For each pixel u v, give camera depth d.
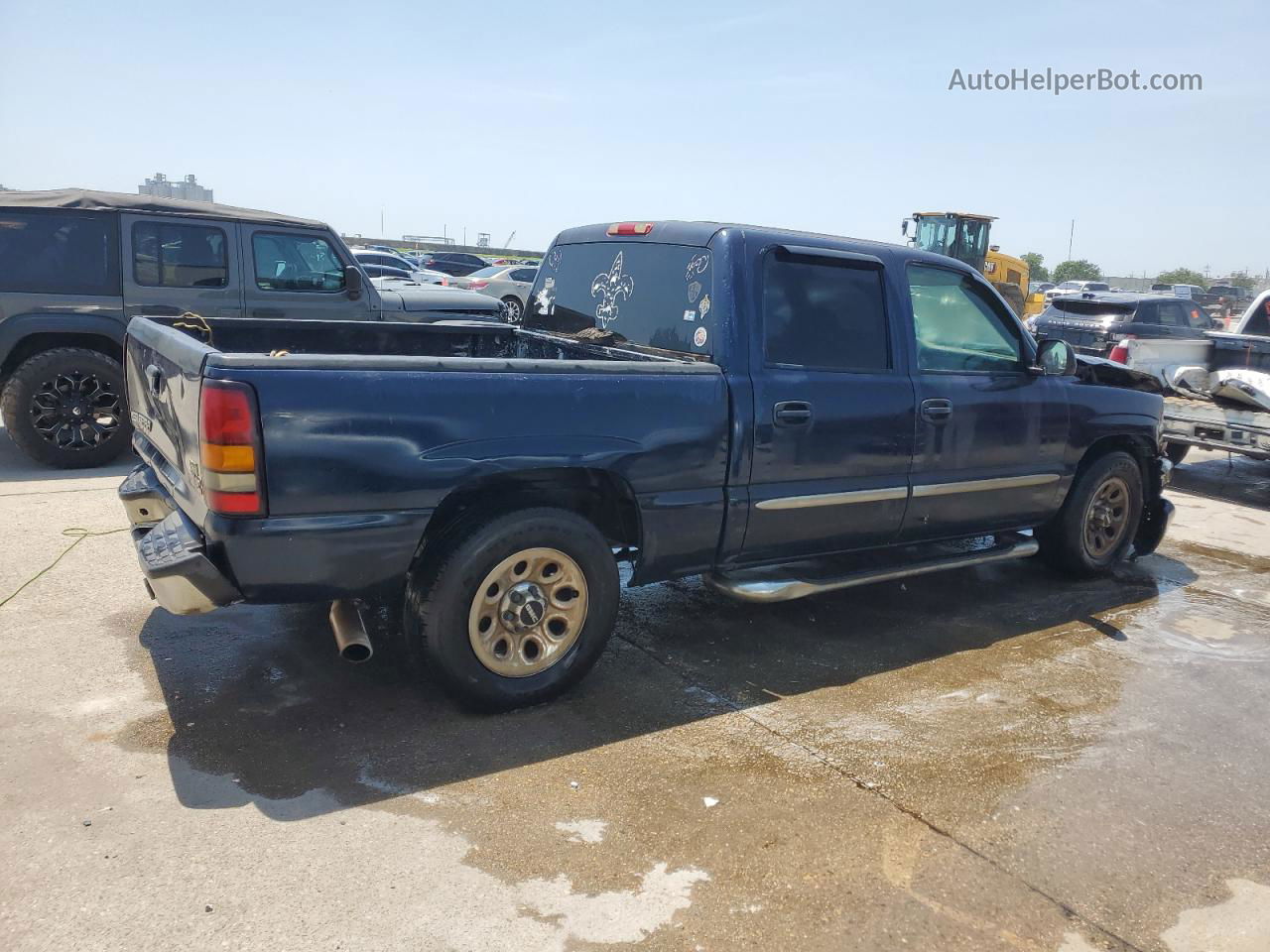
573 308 4.95
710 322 4.03
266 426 3.01
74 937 2.39
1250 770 3.60
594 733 3.59
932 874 2.85
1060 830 3.12
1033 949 2.56
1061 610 5.31
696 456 3.85
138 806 2.96
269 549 3.09
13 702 3.58
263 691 3.77
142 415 4.13
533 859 2.81
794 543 4.29
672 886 2.73
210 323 4.61
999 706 4.02
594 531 3.70
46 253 7.33
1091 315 15.06
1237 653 4.80
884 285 4.49
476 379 3.35
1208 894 2.84
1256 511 8.31
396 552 3.30
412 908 2.57
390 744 3.42
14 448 8.25
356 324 5.05
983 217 24.28
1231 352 9.42
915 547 5.80
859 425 4.31
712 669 4.25
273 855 2.76
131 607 4.55
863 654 4.52
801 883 2.77
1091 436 5.41
